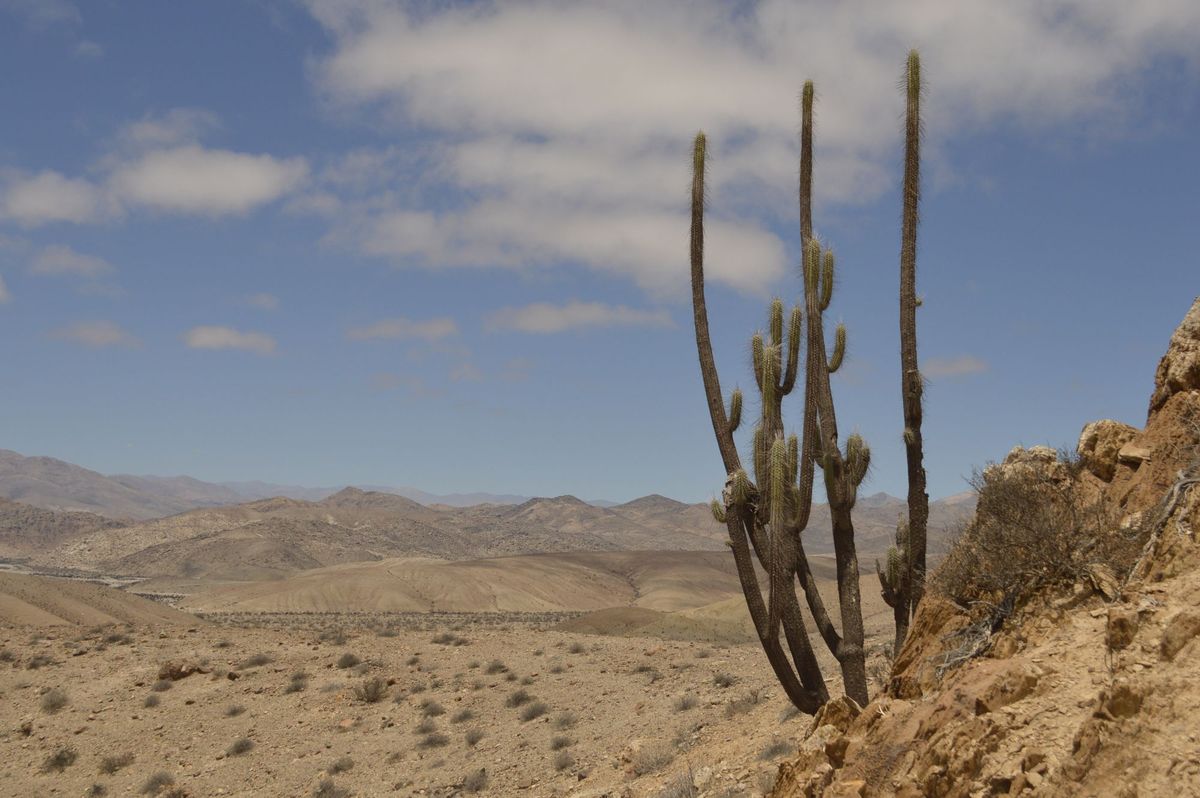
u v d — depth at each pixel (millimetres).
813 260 13391
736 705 22828
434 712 29453
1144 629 6363
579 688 31547
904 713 7953
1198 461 8227
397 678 33625
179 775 25766
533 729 26750
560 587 188375
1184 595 6465
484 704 30266
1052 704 6461
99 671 35188
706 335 14203
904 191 13258
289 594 150500
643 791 17250
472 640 42500
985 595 9070
